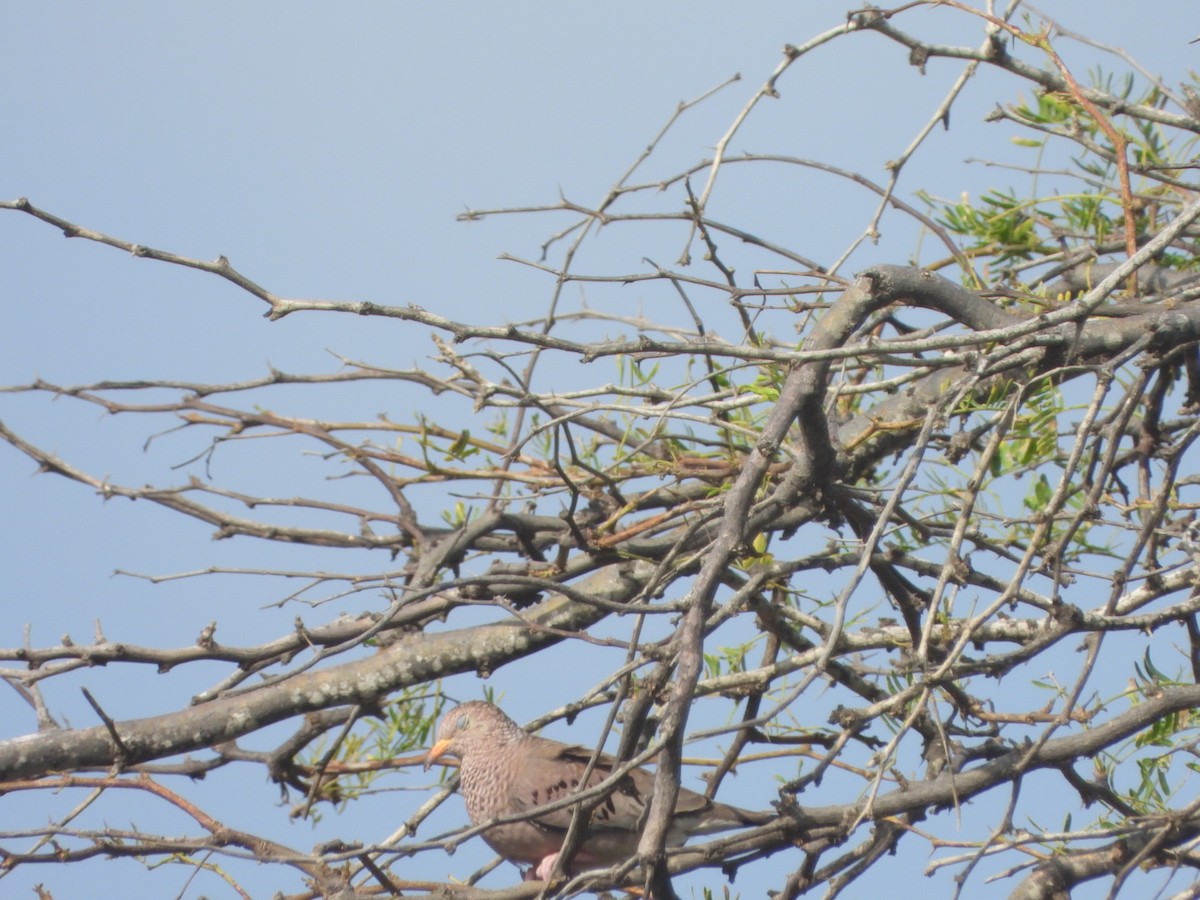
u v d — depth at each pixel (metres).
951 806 9.02
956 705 9.81
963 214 12.42
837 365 10.01
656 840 7.00
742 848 8.98
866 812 7.14
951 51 9.62
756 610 9.69
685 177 10.22
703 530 10.17
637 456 10.77
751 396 8.97
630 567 10.47
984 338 7.53
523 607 10.86
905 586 9.81
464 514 11.59
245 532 11.25
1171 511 10.61
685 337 10.62
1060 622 8.33
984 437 10.95
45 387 11.07
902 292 8.77
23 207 7.13
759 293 9.73
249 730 9.96
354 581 9.83
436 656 10.23
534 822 10.51
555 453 9.59
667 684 8.22
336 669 10.18
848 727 7.55
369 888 8.73
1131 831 8.03
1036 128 10.78
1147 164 9.84
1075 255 11.76
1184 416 10.27
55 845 8.34
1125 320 9.05
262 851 8.14
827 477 8.94
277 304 7.21
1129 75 12.12
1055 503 7.48
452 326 7.26
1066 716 8.11
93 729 9.60
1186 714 9.69
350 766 11.05
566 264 10.98
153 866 8.44
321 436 11.29
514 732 11.09
